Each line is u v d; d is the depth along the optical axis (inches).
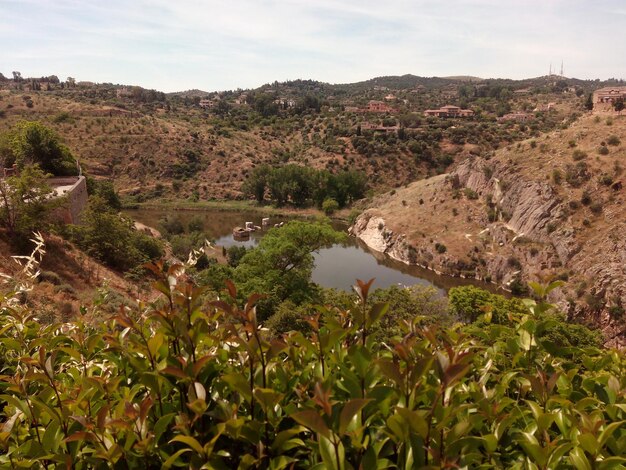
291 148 5615.2
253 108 7628.0
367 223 3368.6
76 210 1797.5
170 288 105.5
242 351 107.0
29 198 1161.4
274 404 86.0
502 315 780.6
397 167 4581.7
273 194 4136.3
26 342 143.1
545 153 2770.7
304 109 7224.4
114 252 1416.1
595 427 80.9
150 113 6008.9
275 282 1299.2
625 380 108.5
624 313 1809.8
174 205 4050.2
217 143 5206.7
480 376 122.0
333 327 112.8
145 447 83.3
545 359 130.1
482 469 87.5
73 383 128.3
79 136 4633.4
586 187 2397.9
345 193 4042.8
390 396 89.1
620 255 1982.0
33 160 2064.5
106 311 730.2
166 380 96.6
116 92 7628.0
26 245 1119.0
